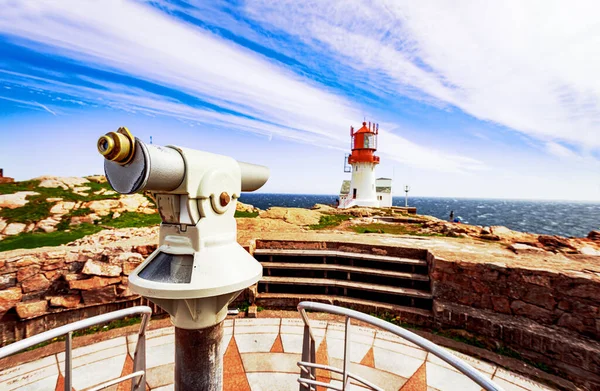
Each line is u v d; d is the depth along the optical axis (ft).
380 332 17.10
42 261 19.08
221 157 6.79
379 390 7.55
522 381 13.64
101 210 35.83
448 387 12.96
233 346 15.62
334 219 47.70
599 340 15.28
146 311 7.90
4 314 17.62
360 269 22.24
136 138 4.87
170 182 5.57
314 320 18.35
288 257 24.47
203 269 5.98
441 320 18.13
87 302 18.90
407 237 28.60
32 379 13.16
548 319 16.56
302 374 9.75
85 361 14.40
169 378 13.14
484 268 18.30
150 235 28.14
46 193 36.65
